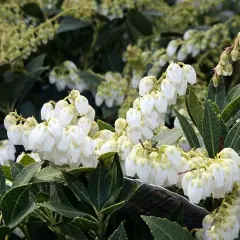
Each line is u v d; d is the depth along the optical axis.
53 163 0.19
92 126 0.20
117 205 0.17
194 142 0.20
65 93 0.34
